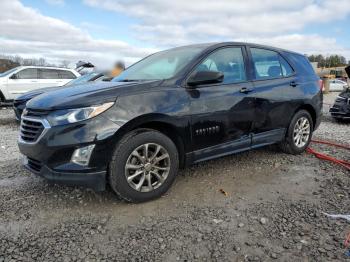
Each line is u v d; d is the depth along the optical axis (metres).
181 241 2.88
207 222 3.20
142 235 2.98
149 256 2.68
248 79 4.53
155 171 3.64
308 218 3.24
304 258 2.61
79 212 3.43
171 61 4.32
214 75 3.79
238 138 4.36
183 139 3.79
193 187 4.06
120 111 3.35
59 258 2.66
